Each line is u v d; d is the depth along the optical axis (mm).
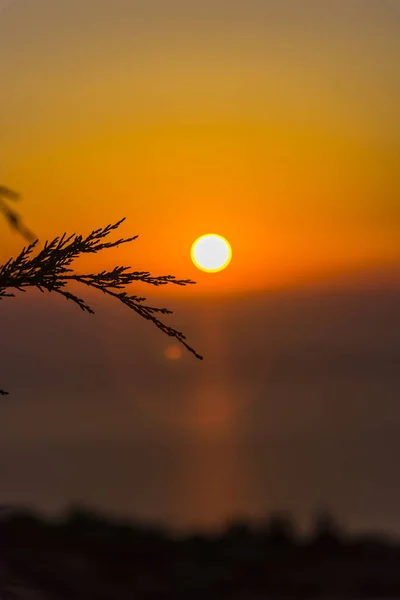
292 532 40281
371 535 41125
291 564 34094
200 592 30094
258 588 31188
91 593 27672
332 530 40188
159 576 30969
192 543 37062
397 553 36750
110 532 36469
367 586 31016
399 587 31188
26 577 27781
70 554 31547
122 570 31375
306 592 30312
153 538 36344
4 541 31922
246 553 35312
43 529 35188
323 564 34000
